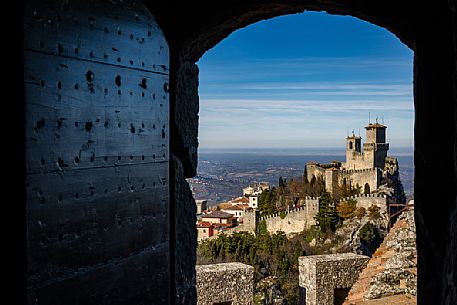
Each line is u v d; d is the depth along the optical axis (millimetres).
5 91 1952
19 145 1923
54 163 2064
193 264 4410
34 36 1960
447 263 2621
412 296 6531
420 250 3275
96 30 2348
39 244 1976
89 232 2264
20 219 1921
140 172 2717
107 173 2410
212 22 4027
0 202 1982
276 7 4020
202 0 3865
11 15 1923
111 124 2451
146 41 2805
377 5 3619
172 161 3930
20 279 1918
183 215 4180
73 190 2168
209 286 7621
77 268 2180
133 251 2609
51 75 2053
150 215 2809
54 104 2066
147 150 2799
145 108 2785
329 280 8336
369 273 7805
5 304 1962
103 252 2355
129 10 2629
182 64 4160
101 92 2379
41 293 1979
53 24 2066
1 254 1985
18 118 1920
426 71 3240
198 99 4680
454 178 2789
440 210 3062
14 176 1935
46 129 2023
